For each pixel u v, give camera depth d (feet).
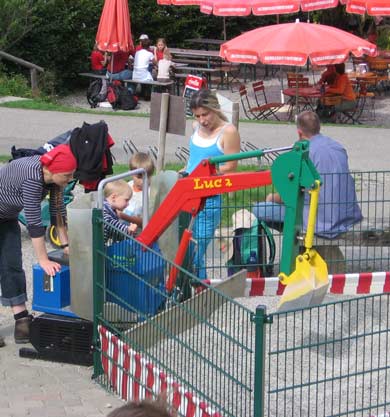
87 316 20.21
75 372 20.47
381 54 83.30
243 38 60.03
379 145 52.42
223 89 82.79
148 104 75.10
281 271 19.71
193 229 23.81
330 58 57.52
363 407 17.87
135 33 93.81
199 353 17.90
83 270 19.98
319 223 25.53
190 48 97.09
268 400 16.67
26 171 20.59
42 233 20.85
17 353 21.45
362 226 26.63
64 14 82.74
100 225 19.43
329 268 25.99
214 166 20.88
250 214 25.45
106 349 19.69
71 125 57.06
